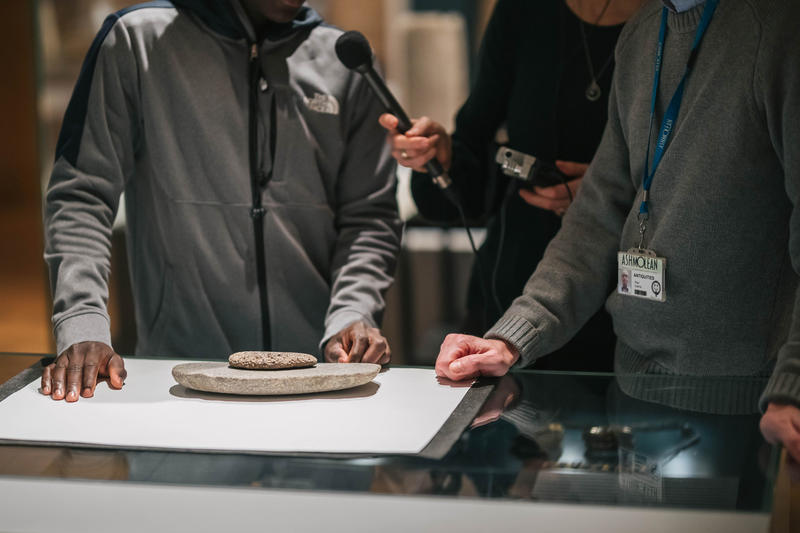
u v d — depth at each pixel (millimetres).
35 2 2803
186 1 1551
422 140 1584
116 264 2938
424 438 872
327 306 1657
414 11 4461
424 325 3506
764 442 867
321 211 1630
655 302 1263
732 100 1149
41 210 3086
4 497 766
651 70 1282
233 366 1092
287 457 816
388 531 727
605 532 712
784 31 1097
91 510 760
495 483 758
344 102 1624
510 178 1918
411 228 3428
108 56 1503
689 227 1207
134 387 1078
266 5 1515
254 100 1558
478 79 1921
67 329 1240
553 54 1784
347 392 1066
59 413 964
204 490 745
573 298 1330
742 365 1232
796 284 1209
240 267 1598
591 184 1399
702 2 1201
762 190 1166
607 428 910
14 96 2914
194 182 1572
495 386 1101
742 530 698
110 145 1506
